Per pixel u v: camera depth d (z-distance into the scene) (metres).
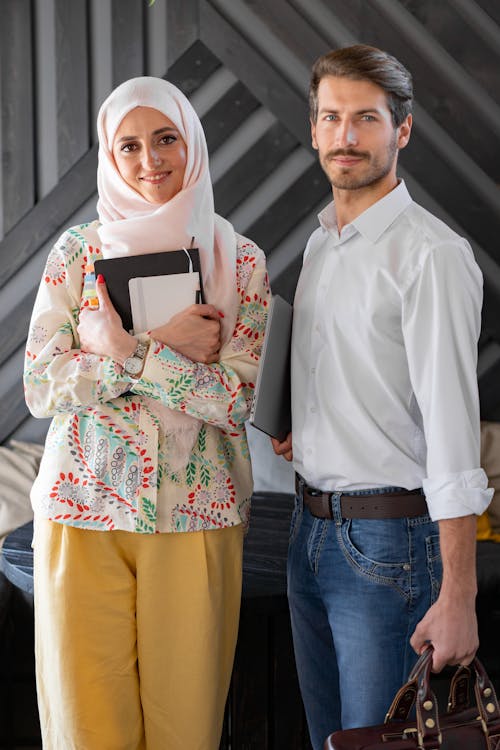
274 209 3.59
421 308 1.79
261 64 3.50
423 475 1.86
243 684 2.44
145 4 3.50
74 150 3.60
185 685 2.04
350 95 1.85
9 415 3.70
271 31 3.48
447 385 1.76
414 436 1.87
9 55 3.54
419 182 3.50
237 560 2.12
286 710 2.47
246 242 2.16
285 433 2.10
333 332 1.89
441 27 3.42
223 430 2.09
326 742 1.62
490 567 2.70
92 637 2.00
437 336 1.77
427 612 1.77
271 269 3.62
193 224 2.04
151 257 2.00
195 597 2.02
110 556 2.00
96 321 1.97
